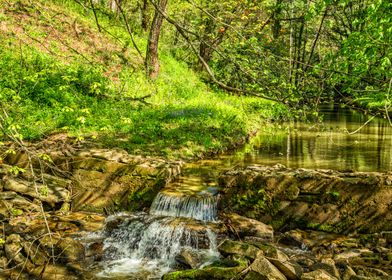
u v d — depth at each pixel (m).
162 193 10.86
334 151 15.41
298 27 15.99
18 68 16.64
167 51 27.33
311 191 9.67
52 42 19.58
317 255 8.56
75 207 11.45
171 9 21.17
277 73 5.41
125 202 11.33
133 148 13.39
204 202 10.32
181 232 9.45
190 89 23.50
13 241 8.73
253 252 8.22
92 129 14.43
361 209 9.27
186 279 7.75
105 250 9.45
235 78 5.99
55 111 15.06
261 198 10.06
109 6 25.16
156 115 16.81
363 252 8.38
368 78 5.57
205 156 14.38
